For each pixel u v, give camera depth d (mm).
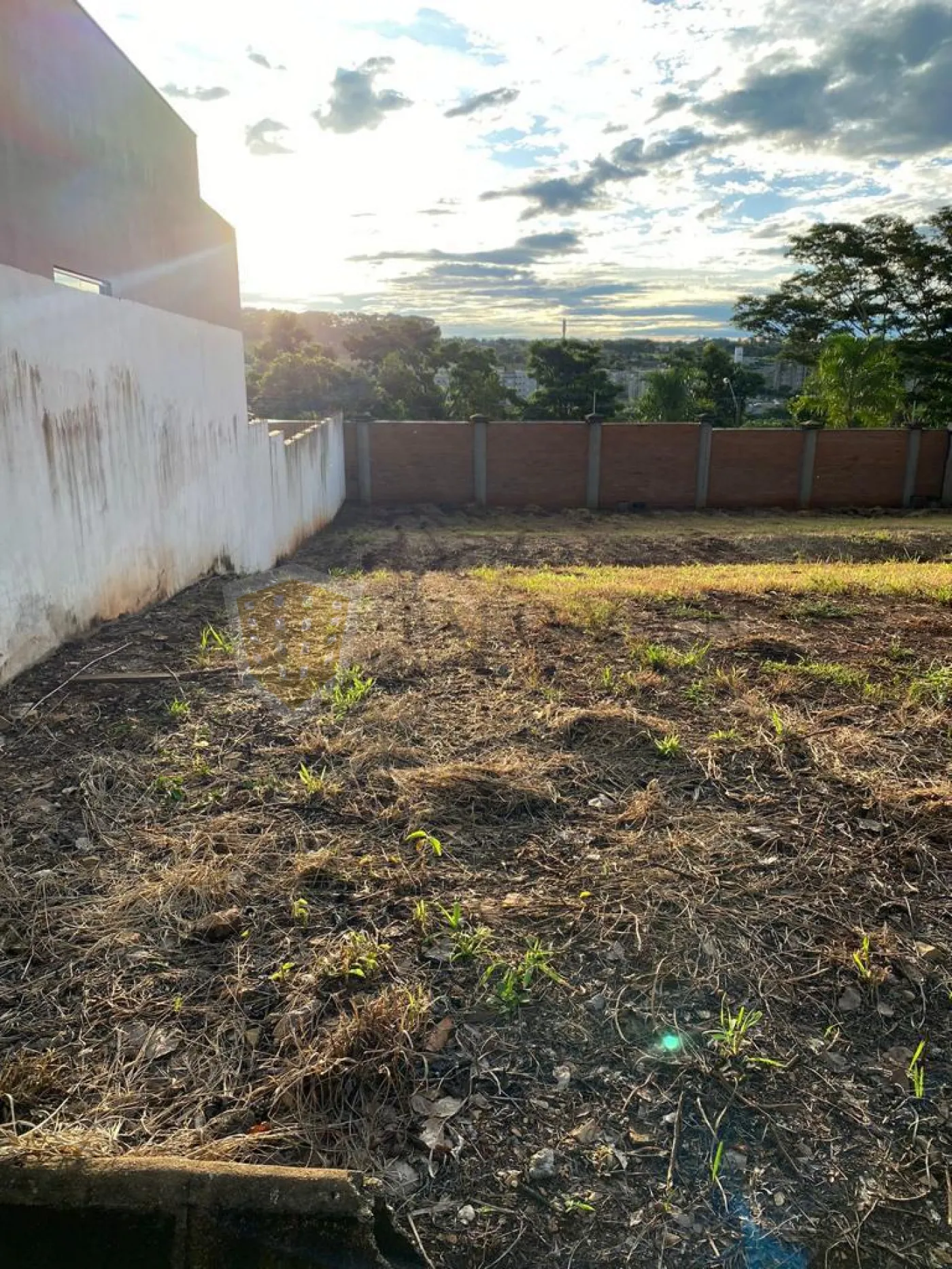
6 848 2674
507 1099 1848
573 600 6355
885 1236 1586
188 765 3256
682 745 3475
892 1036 2033
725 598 6664
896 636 5320
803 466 22688
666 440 22297
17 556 4012
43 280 4227
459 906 2412
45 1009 2041
